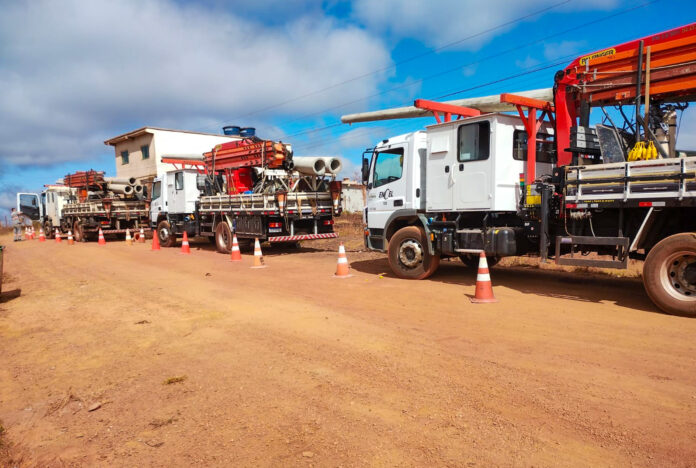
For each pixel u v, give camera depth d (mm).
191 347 5133
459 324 5688
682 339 4820
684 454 2691
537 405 3395
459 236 8289
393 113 11414
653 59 6539
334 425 3209
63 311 7234
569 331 5238
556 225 7266
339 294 7832
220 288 8766
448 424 3158
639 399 3432
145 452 2963
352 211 45625
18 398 3963
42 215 30641
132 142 34500
